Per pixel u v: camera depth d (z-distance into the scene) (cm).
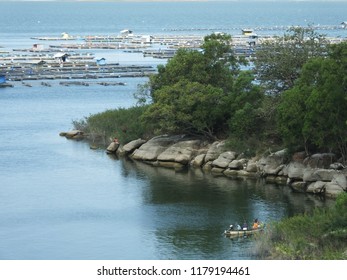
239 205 17675
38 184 19712
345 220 13888
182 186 19525
